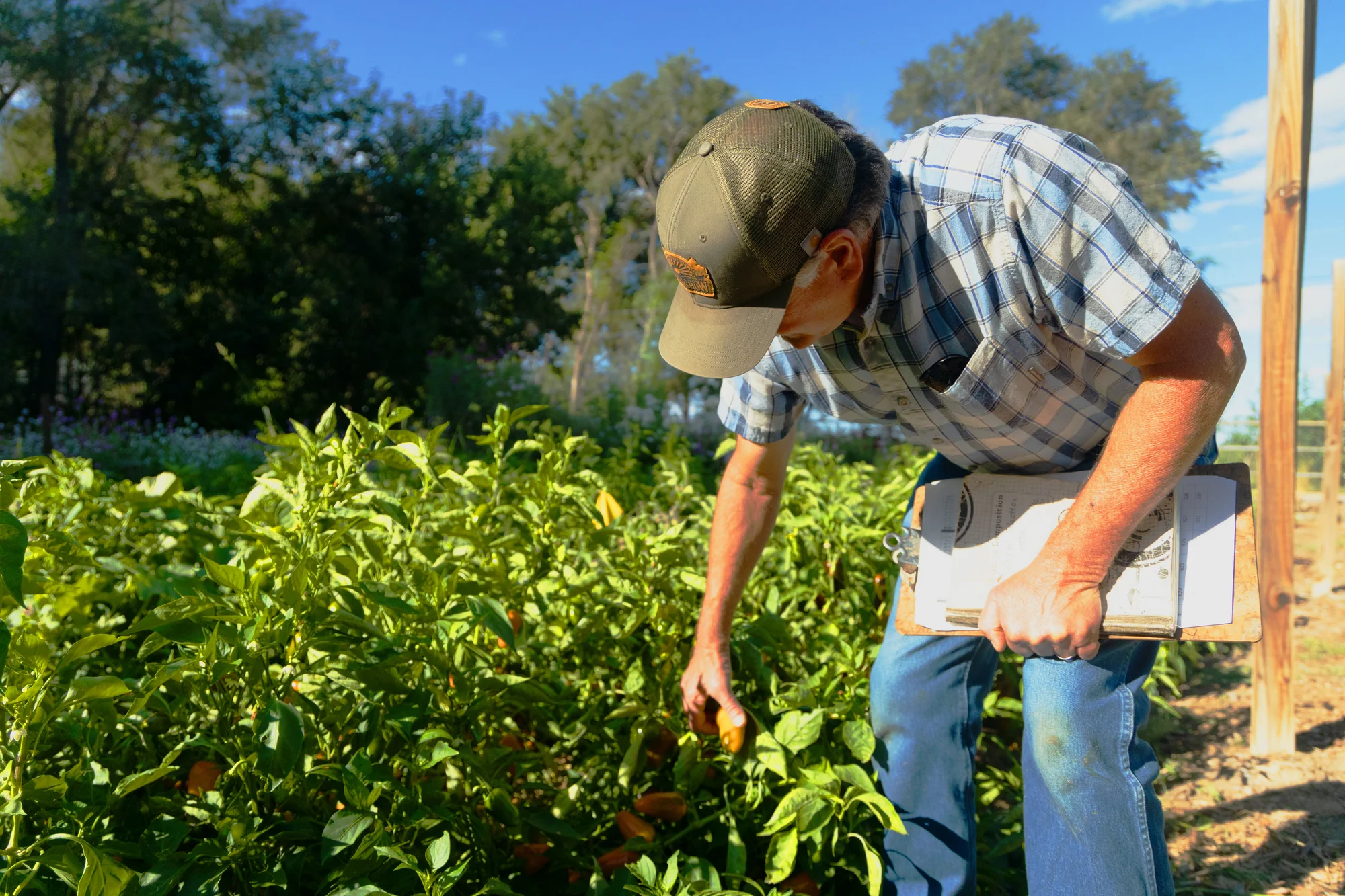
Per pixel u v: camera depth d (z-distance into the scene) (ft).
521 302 71.67
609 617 7.33
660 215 4.92
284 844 5.16
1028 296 4.96
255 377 60.08
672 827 6.62
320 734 5.53
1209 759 10.23
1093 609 5.03
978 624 5.58
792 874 6.37
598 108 141.59
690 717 6.68
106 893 3.90
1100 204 4.69
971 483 6.07
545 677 6.64
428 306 66.08
